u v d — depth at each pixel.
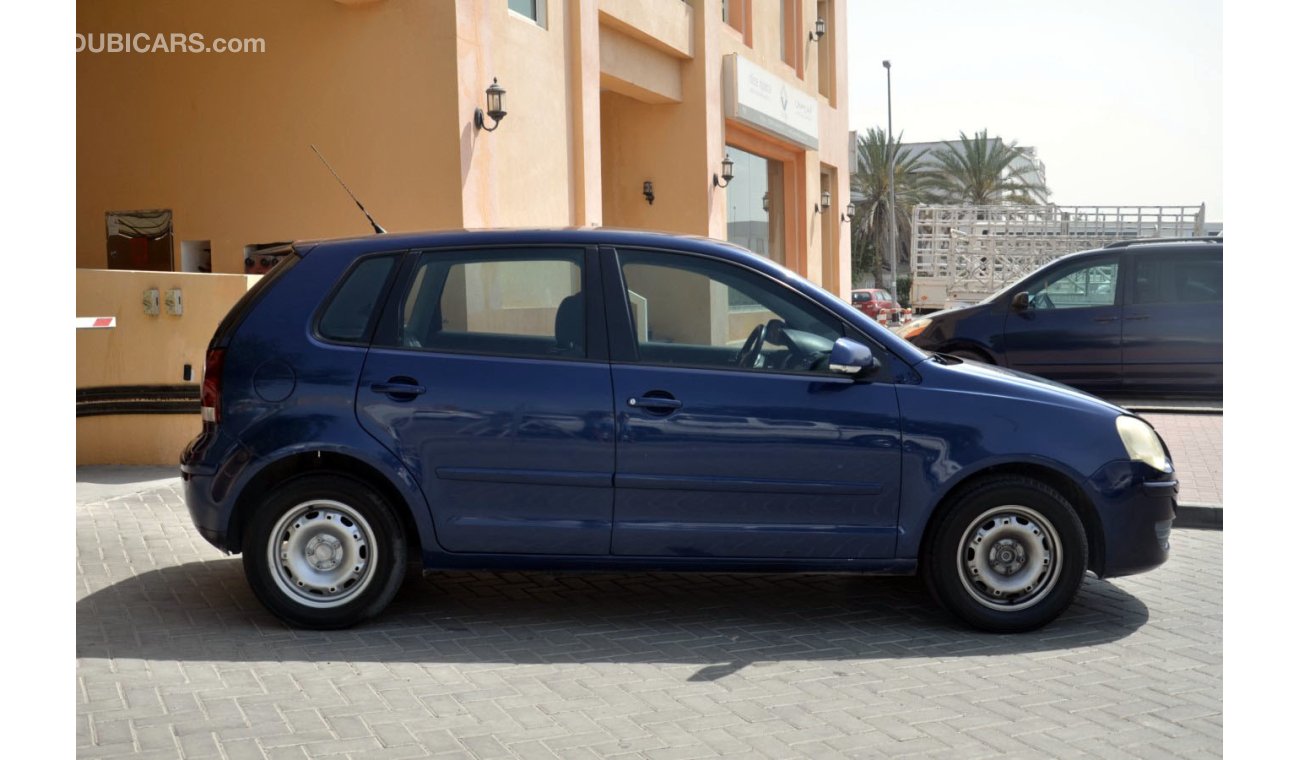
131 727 4.20
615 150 21.62
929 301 26.16
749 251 5.68
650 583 6.43
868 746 4.07
